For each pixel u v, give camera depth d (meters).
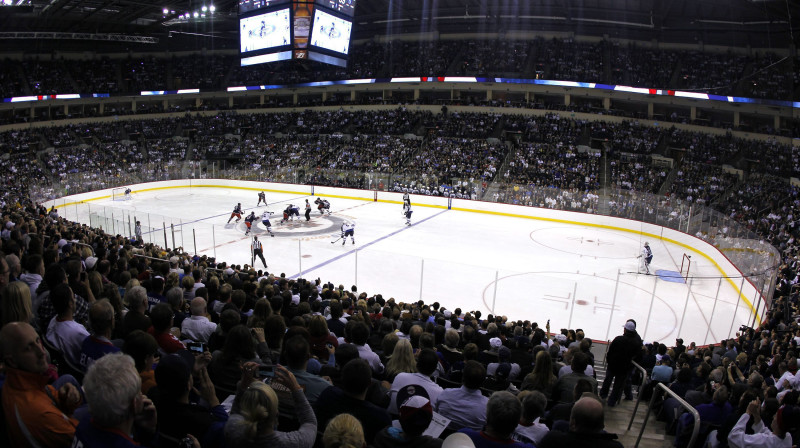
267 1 39.09
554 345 10.99
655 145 45.56
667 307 20.64
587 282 23.72
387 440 3.77
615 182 41.94
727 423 6.16
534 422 5.23
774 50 44.31
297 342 5.04
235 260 26.12
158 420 3.76
